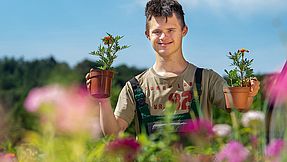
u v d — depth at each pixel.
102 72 3.08
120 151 2.19
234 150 1.87
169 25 3.38
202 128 2.31
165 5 3.38
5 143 2.85
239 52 3.35
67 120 1.39
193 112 3.27
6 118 1.92
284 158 1.53
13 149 2.94
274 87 1.55
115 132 3.22
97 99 3.12
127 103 3.43
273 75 1.73
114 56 3.10
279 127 1.60
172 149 2.62
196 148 2.37
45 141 1.51
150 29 3.44
